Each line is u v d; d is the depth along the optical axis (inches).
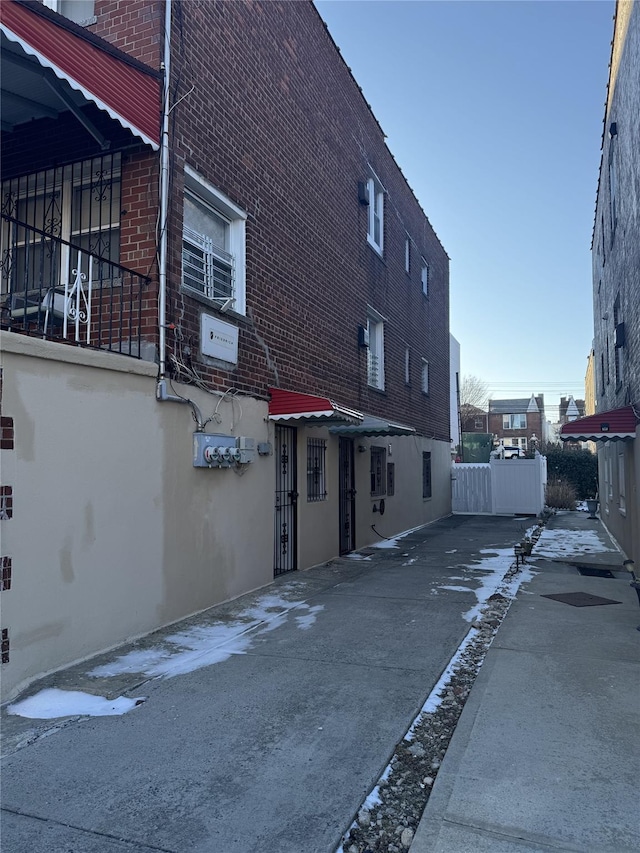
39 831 114.4
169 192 249.1
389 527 554.9
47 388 189.6
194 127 268.4
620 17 384.5
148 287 240.7
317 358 397.1
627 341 395.5
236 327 297.1
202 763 138.7
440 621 255.3
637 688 182.1
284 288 352.2
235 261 308.0
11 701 171.5
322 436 406.6
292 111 370.3
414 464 647.1
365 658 208.7
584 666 200.8
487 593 308.8
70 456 197.5
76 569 199.2
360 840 115.0
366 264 502.6
